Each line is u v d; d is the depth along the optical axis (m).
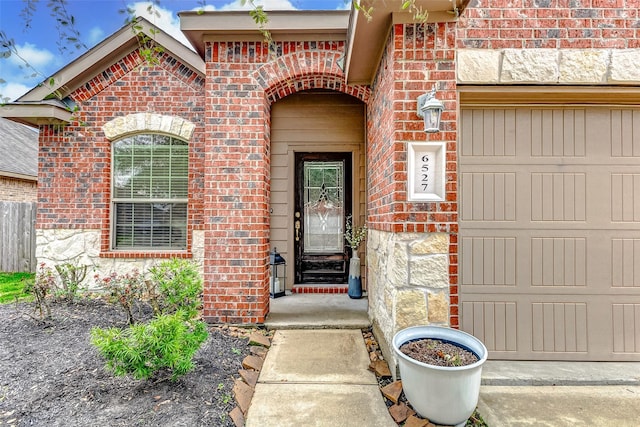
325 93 5.23
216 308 3.76
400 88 2.68
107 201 5.23
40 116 4.82
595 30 2.78
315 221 5.37
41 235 5.14
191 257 5.17
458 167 2.86
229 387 2.47
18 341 3.18
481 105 2.95
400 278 2.63
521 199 2.98
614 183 2.98
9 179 8.71
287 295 5.03
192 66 5.10
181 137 5.24
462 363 2.15
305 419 2.18
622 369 2.81
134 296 3.87
